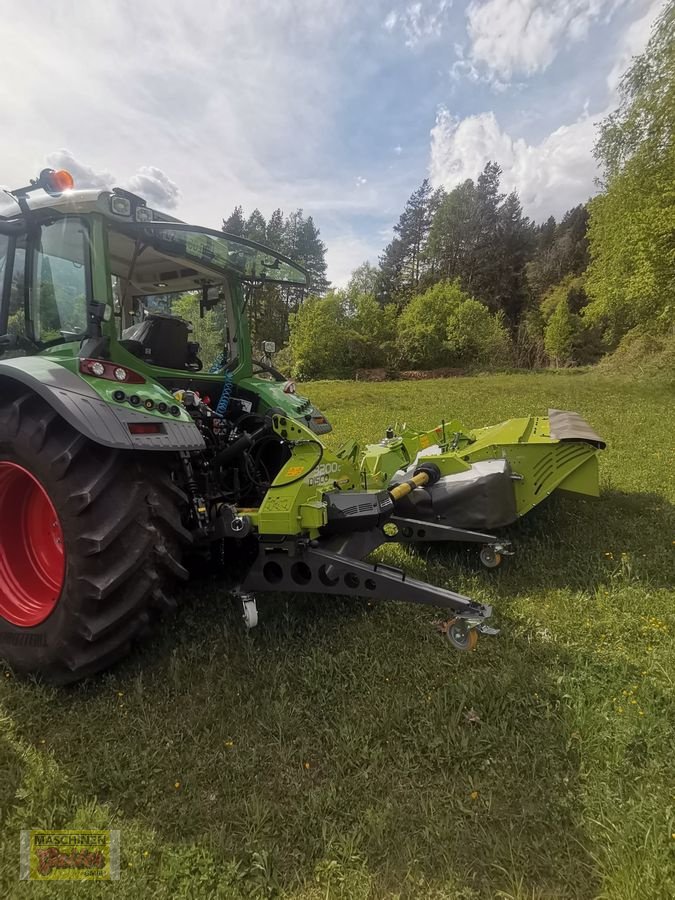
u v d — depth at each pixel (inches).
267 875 58.2
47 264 107.7
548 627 108.3
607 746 74.2
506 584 129.7
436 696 85.4
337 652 100.0
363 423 424.2
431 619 111.0
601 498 191.9
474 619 85.4
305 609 115.3
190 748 77.0
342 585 98.1
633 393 580.7
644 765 72.0
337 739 77.5
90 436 80.6
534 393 621.3
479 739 76.7
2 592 99.3
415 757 75.2
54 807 66.7
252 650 99.7
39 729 81.5
